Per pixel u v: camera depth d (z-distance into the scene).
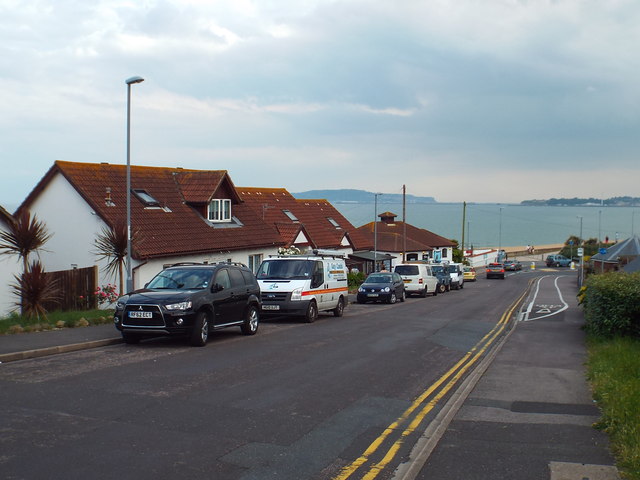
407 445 7.10
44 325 15.57
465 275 62.22
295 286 20.78
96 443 6.62
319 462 6.36
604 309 15.47
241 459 6.31
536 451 6.73
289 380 10.50
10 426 7.15
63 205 27.39
